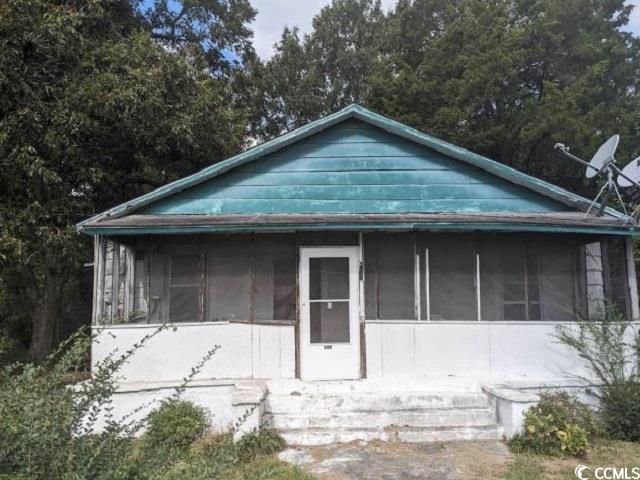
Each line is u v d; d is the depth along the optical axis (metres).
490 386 7.24
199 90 13.00
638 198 14.01
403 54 22.08
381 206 9.20
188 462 3.95
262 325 8.07
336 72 27.64
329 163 9.32
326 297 8.32
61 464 3.16
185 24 17.41
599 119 17.98
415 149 9.36
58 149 10.57
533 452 6.19
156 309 8.45
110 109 10.80
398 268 8.49
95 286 8.06
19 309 14.59
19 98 10.26
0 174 10.28
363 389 7.36
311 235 8.46
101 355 7.59
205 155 13.89
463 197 9.23
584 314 8.56
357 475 5.55
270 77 25.23
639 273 11.73
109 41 11.83
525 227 7.89
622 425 6.75
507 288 8.59
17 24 9.94
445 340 7.88
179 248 8.59
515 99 19.84
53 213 10.87
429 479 5.45
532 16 21.03
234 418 6.40
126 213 8.81
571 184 19.78
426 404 7.07
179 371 7.74
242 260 8.52
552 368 7.77
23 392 3.48
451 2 22.16
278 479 5.37
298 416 6.90
